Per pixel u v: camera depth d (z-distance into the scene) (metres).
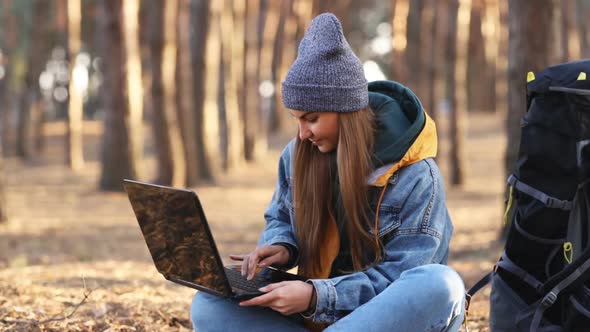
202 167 20.47
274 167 25.33
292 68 2.66
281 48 30.36
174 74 18.11
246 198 16.88
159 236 2.59
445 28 19.89
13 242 8.95
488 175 22.42
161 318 4.26
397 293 2.45
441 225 2.64
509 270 2.86
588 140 2.66
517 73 7.87
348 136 2.62
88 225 11.32
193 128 20.42
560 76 2.71
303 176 2.77
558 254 2.77
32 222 11.47
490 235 9.83
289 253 2.81
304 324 2.76
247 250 9.16
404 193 2.63
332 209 2.78
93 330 3.85
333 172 2.76
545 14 7.74
